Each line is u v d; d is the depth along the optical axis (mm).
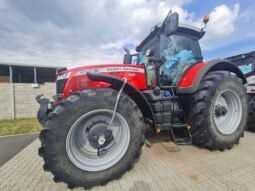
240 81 2768
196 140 2594
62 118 1646
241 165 2066
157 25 2750
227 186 1648
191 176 1845
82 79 2203
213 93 2471
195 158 2291
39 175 1996
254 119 3416
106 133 1860
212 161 2189
